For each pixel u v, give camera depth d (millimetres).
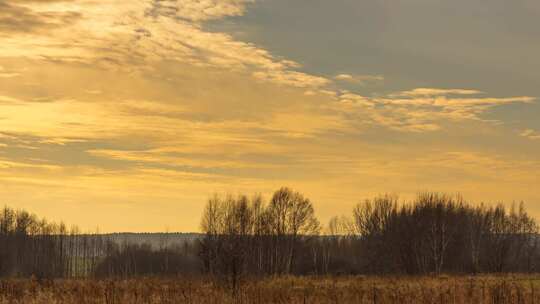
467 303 29734
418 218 83500
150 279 50625
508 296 30906
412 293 33062
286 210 87688
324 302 30625
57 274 89062
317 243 90250
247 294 31234
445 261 82562
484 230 85250
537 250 89375
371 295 32844
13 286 38031
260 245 81562
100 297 32125
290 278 54469
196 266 78812
